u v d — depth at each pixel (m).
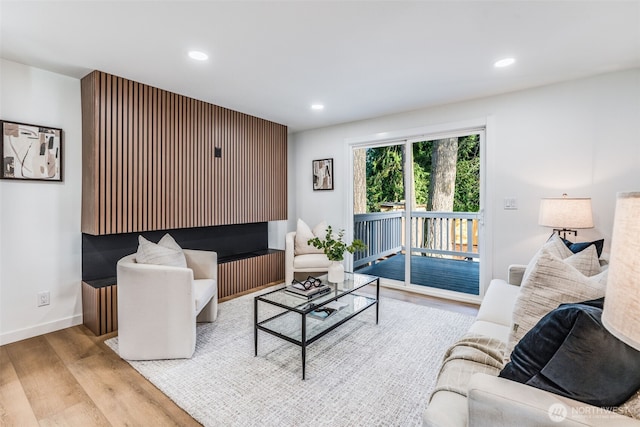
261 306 3.32
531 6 1.75
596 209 2.76
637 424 0.75
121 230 2.82
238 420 1.61
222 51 2.29
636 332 0.54
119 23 1.91
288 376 2.00
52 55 2.36
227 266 3.70
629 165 2.62
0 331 2.45
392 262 4.23
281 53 2.32
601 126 2.73
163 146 3.14
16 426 1.56
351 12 1.81
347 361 2.19
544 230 3.01
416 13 1.82
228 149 3.80
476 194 3.55
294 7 1.76
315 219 4.81
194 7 1.75
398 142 4.04
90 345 2.45
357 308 2.63
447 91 3.13
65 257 2.78
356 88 3.04
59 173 2.71
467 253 3.67
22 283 2.55
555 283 1.21
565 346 0.86
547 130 2.98
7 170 2.44
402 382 1.94
